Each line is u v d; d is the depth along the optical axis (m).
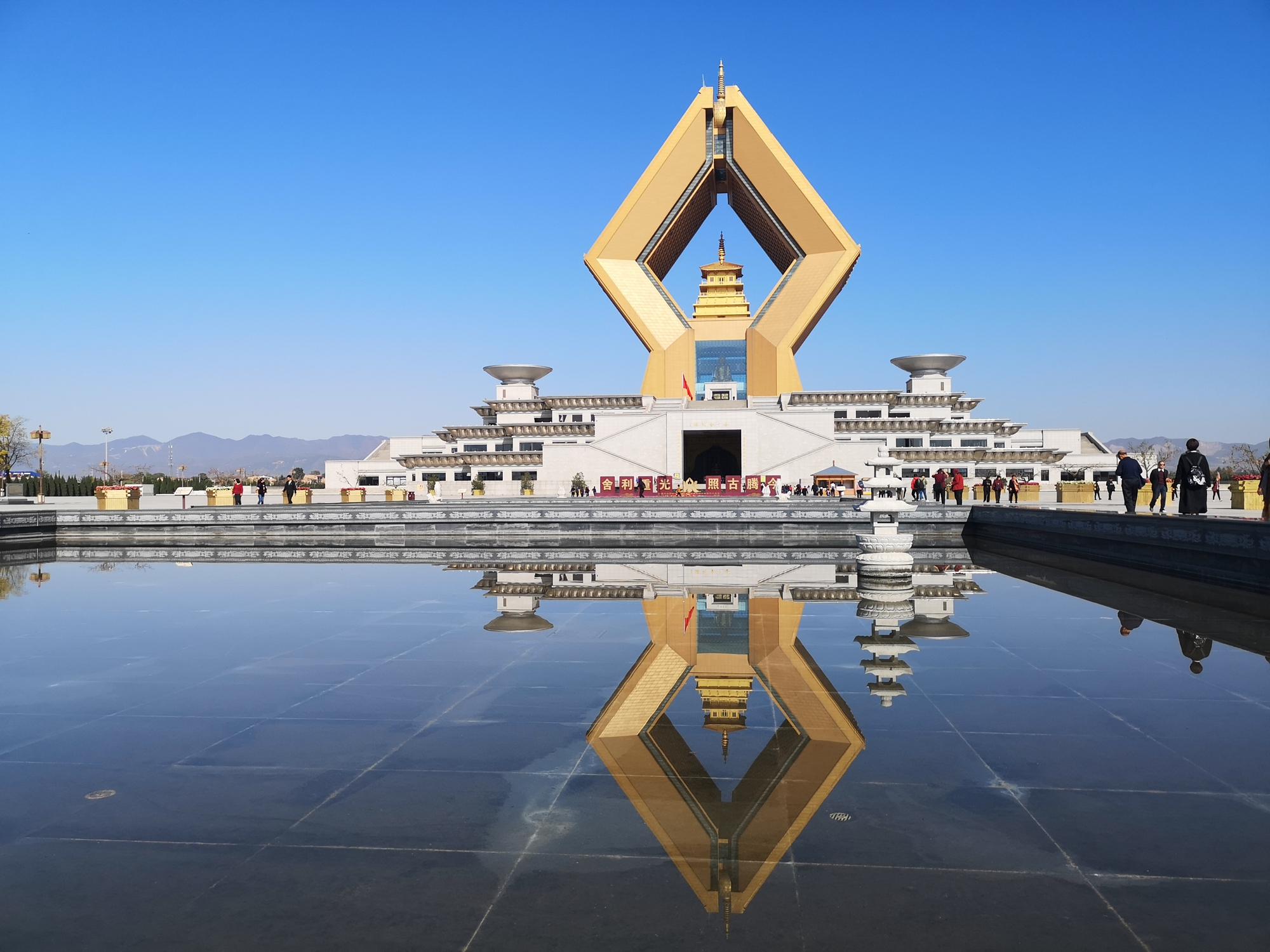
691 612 12.59
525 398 85.06
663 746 6.17
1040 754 5.93
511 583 16.67
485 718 6.96
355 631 11.08
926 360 84.38
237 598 14.55
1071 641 10.12
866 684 7.99
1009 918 3.80
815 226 72.75
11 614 12.75
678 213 75.50
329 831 4.77
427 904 3.97
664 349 75.38
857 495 53.75
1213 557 16.12
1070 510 25.02
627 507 36.16
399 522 32.12
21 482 59.94
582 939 3.64
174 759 5.99
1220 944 3.59
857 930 3.71
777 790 5.29
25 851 4.55
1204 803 5.06
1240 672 8.41
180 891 4.12
